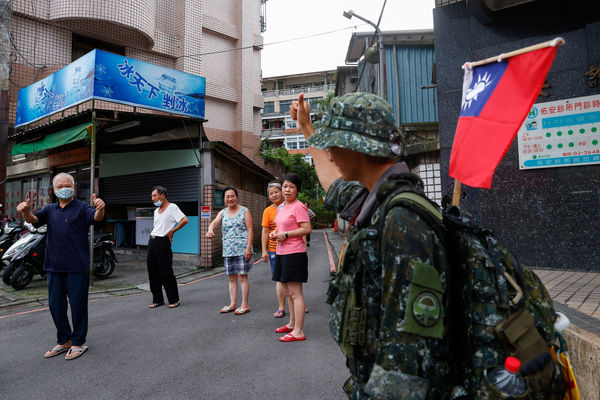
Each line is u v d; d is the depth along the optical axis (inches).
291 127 1601.9
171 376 121.2
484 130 82.4
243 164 508.7
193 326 174.6
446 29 284.0
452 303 33.8
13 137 366.9
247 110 771.4
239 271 196.4
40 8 478.0
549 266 237.5
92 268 279.4
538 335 32.8
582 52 233.5
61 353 144.3
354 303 36.1
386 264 31.9
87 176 455.2
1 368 131.0
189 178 387.5
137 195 421.1
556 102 238.4
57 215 141.8
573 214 232.5
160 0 625.3
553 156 238.1
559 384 34.3
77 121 316.5
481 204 258.7
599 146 227.1
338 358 132.8
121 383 117.1
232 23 768.9
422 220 32.0
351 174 43.6
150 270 212.5
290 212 154.6
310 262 408.2
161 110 319.6
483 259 33.1
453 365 32.8
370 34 548.7
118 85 291.9
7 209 556.7
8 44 418.3
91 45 542.6
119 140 393.4
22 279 260.1
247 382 115.5
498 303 32.5
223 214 202.1
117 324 179.9
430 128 452.8
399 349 29.8
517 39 257.4
